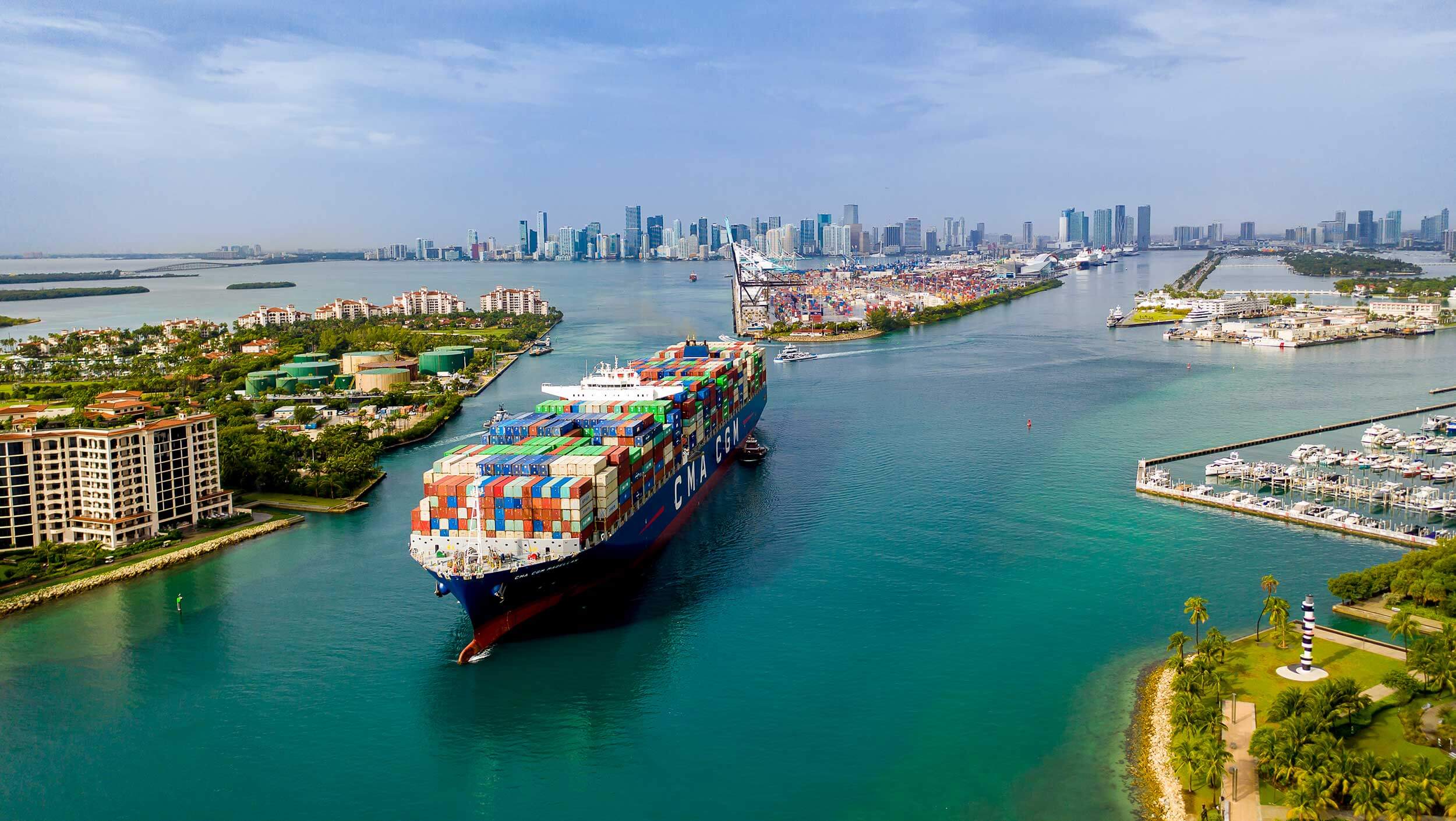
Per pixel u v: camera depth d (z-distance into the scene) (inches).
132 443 6579.7
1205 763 3472.0
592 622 5344.5
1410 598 5182.1
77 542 6633.9
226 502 7308.1
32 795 3887.8
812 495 7755.9
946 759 3981.3
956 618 5285.4
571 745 4168.3
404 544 6722.4
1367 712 3973.9
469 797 3841.0
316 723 4370.1
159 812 3782.0
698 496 7568.9
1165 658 4746.6
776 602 5561.0
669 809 3732.8
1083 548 6323.8
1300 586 5565.9
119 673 4852.4
